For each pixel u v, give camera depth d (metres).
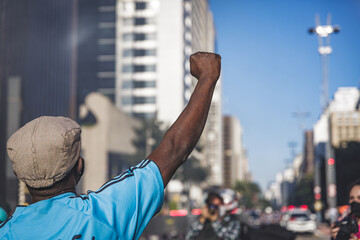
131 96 121.50
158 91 121.62
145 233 22.19
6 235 1.49
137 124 86.50
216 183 174.62
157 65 122.44
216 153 177.12
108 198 1.51
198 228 5.62
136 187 1.53
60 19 74.88
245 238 5.77
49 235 1.46
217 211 5.58
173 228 23.30
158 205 1.58
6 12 50.97
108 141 74.00
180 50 122.50
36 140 1.51
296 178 199.00
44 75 65.38
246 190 162.88
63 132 1.53
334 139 103.50
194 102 1.63
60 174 1.54
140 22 124.06
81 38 122.38
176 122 1.62
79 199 1.52
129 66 122.56
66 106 76.38
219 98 188.88
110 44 122.50
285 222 35.78
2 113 42.44
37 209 1.51
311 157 187.00
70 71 79.56
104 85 121.62
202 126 1.62
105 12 123.38
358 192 3.60
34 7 61.03
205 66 1.69
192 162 88.06
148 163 1.58
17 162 1.51
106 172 72.88
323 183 65.31
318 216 55.00
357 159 54.12
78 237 1.45
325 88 44.44
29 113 57.66
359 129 104.06
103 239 1.46
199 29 155.25
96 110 74.19
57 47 72.56
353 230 3.34
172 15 123.56
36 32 61.75
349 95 112.81
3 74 48.25
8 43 50.81
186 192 87.31
